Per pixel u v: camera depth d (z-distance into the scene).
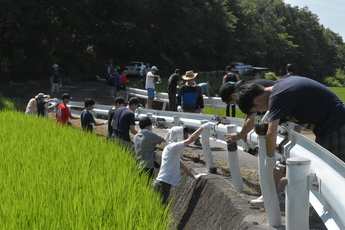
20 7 41.84
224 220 7.23
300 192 4.94
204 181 8.87
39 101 18.58
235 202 7.25
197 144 13.00
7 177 7.41
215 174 9.30
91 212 5.96
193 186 9.27
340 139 5.66
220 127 9.86
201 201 8.61
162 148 12.84
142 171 9.52
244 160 10.91
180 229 8.96
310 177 4.92
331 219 4.62
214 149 12.73
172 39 65.12
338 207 4.12
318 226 6.14
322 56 143.25
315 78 136.75
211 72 69.94
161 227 5.97
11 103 25.12
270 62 111.38
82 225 5.55
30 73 45.53
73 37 54.00
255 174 9.35
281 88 5.50
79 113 22.19
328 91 5.65
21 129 12.75
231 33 81.88
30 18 43.50
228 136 7.10
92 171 8.21
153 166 9.84
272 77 78.44
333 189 4.28
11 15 40.38
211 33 73.06
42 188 6.82
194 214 8.65
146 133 9.89
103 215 6.05
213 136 10.23
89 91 38.25
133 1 55.81
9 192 6.64
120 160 9.30
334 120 5.64
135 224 5.89
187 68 73.25
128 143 11.23
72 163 8.52
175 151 8.77
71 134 12.20
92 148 10.26
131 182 7.61
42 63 46.16
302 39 130.62
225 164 10.48
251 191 8.00
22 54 44.31
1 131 12.30
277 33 114.44
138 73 53.75
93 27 54.25
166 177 8.73
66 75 49.94
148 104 24.16
